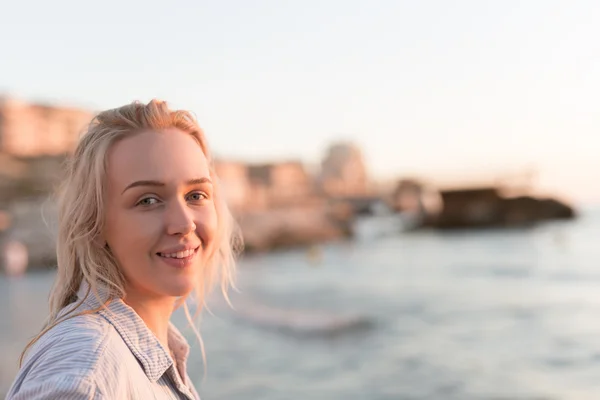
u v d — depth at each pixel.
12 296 27.56
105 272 1.19
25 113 94.69
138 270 1.20
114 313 1.14
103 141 1.20
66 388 0.93
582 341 15.29
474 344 14.97
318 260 51.97
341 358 13.20
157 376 1.14
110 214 1.20
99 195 1.19
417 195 107.25
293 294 26.84
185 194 1.24
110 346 1.04
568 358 13.34
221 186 1.55
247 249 59.69
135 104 1.25
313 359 13.09
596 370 12.13
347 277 36.75
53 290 1.25
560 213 99.75
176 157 1.21
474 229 93.62
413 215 104.62
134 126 1.21
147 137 1.21
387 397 10.32
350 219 78.88
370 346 14.49
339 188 146.00
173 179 1.20
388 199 108.88
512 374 11.96
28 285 33.53
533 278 33.22
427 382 11.33
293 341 14.73
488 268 40.56
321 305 22.56
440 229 94.25
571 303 22.98
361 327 16.80
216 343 14.45
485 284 30.94
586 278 32.28
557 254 50.84
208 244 1.27
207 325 16.56
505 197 95.75
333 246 69.50
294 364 12.60
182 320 7.26
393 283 32.53
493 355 13.71
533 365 12.74
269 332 15.61
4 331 15.98
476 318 19.47
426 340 15.33
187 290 1.22
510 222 94.06
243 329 16.02
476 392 10.70
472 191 95.44
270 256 57.81
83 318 1.09
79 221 1.19
